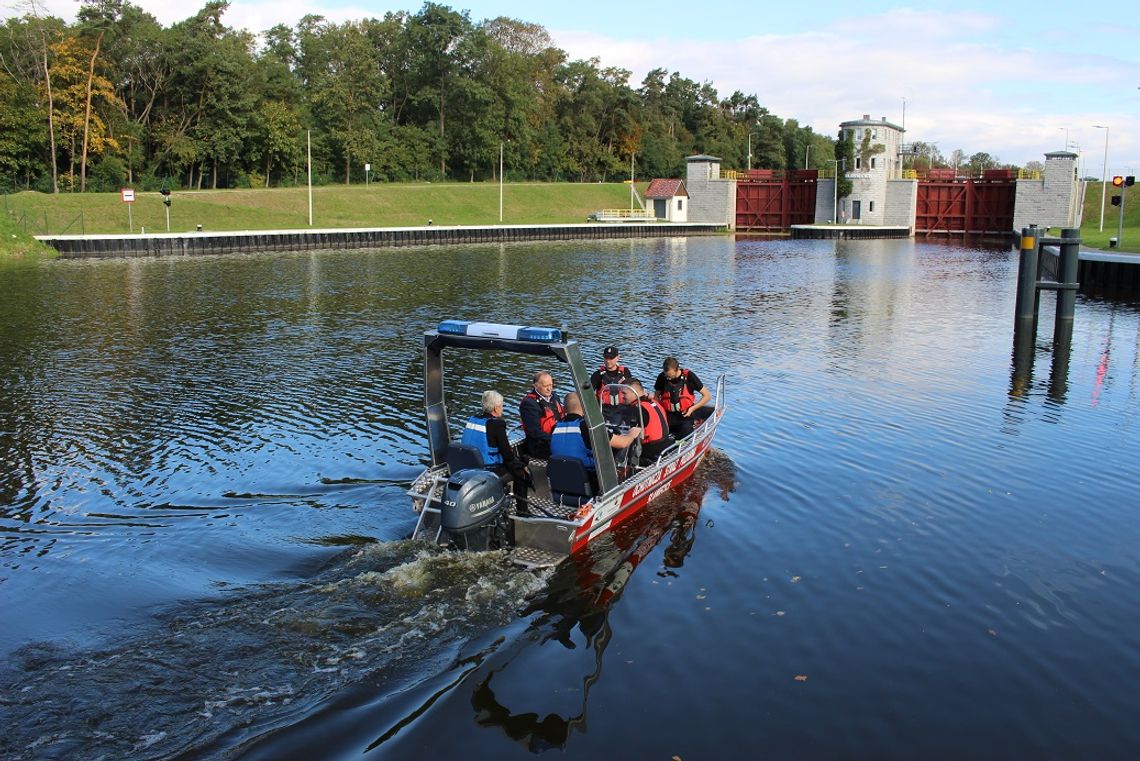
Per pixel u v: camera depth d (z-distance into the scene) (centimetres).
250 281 4341
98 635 911
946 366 2344
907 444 1606
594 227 8738
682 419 1459
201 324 2978
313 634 915
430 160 11494
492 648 902
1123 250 4838
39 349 2503
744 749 756
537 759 738
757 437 1641
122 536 1171
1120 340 2762
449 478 1055
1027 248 2978
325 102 10325
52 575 1051
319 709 793
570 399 1151
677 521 1243
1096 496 1352
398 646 898
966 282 4659
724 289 4247
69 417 1772
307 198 8662
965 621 977
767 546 1165
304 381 2105
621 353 2525
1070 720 803
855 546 1168
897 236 9331
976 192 9356
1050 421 1775
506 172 12069
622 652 904
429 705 806
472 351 2511
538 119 12394
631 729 781
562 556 1087
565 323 3102
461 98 11362
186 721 768
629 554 1134
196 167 9600
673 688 844
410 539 1134
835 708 815
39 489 1359
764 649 915
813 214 10300
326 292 3916
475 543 1056
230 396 1953
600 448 1149
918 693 841
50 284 4112
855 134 9706
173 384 2070
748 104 16225
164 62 9006
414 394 1978
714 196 10512
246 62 9412
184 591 1007
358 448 1569
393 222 8631
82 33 8312
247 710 788
